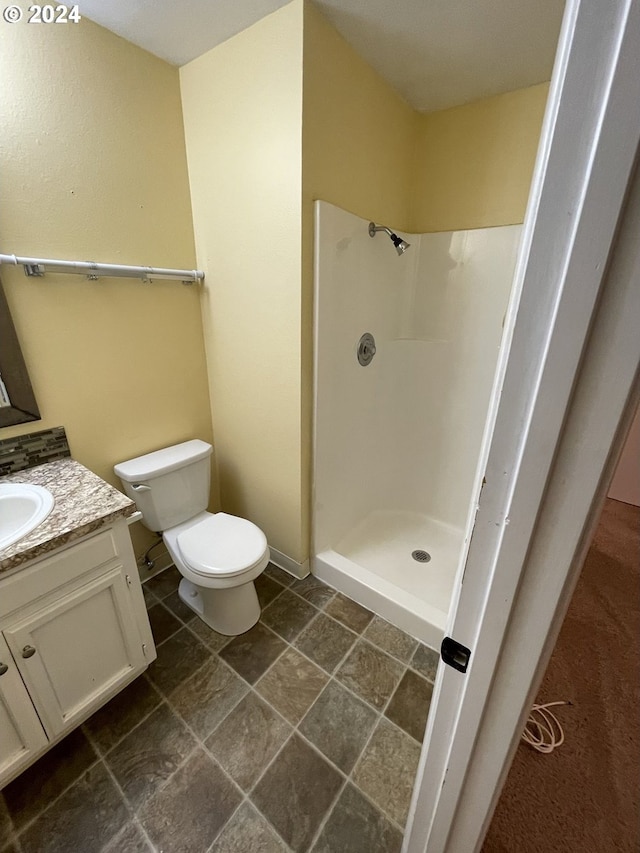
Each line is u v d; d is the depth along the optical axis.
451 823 0.66
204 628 1.62
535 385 0.35
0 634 0.93
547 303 0.33
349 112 1.39
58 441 1.42
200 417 1.96
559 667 1.48
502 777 0.58
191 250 1.71
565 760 1.18
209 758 1.17
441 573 1.89
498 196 1.73
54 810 1.05
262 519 1.98
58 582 1.01
